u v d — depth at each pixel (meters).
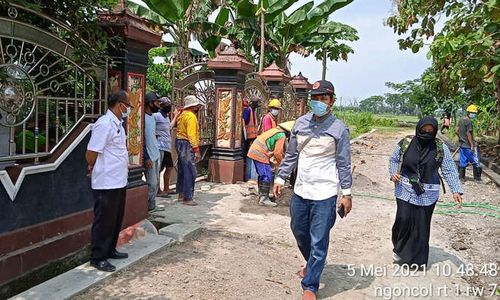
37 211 4.31
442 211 8.04
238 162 9.34
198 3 14.93
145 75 5.77
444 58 11.29
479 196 9.63
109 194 4.17
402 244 5.14
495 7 8.70
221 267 4.63
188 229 5.57
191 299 3.88
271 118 8.77
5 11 4.04
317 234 4.01
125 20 5.08
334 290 4.44
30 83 4.18
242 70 9.20
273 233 6.03
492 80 10.27
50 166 4.40
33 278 4.21
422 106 37.31
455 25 10.88
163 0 12.41
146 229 5.53
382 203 8.40
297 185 4.13
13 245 4.04
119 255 4.52
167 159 7.66
